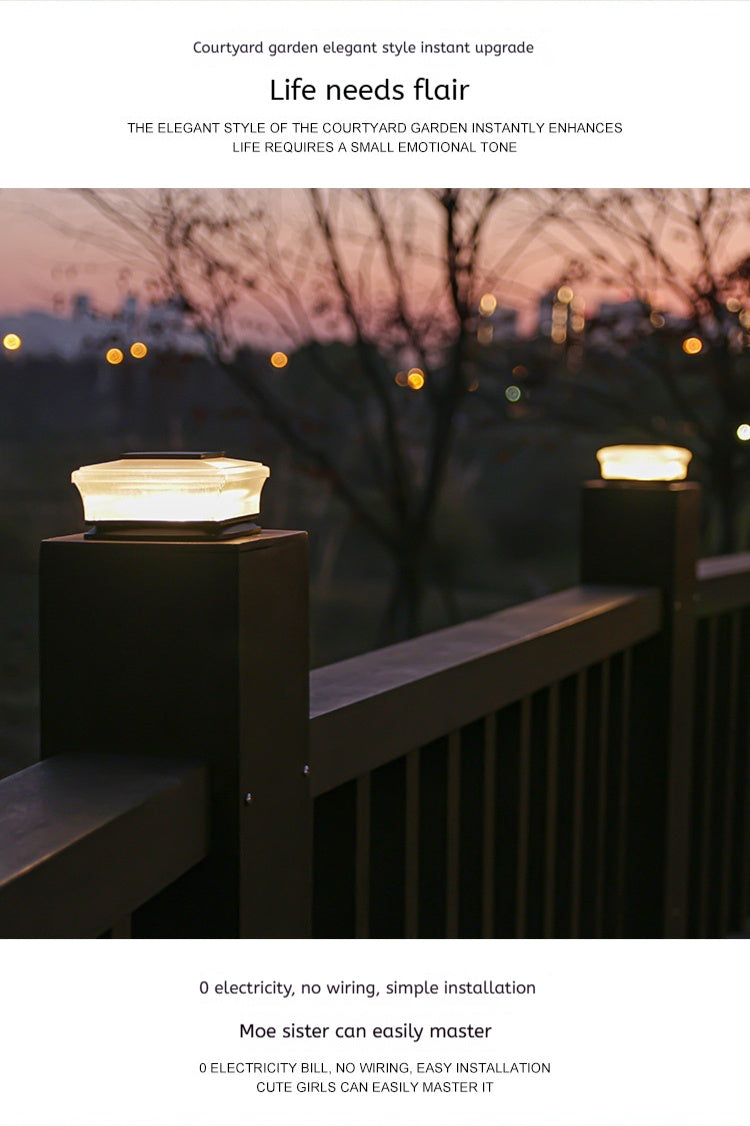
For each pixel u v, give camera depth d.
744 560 3.02
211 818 1.08
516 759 1.90
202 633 1.05
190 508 1.06
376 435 5.10
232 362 4.54
